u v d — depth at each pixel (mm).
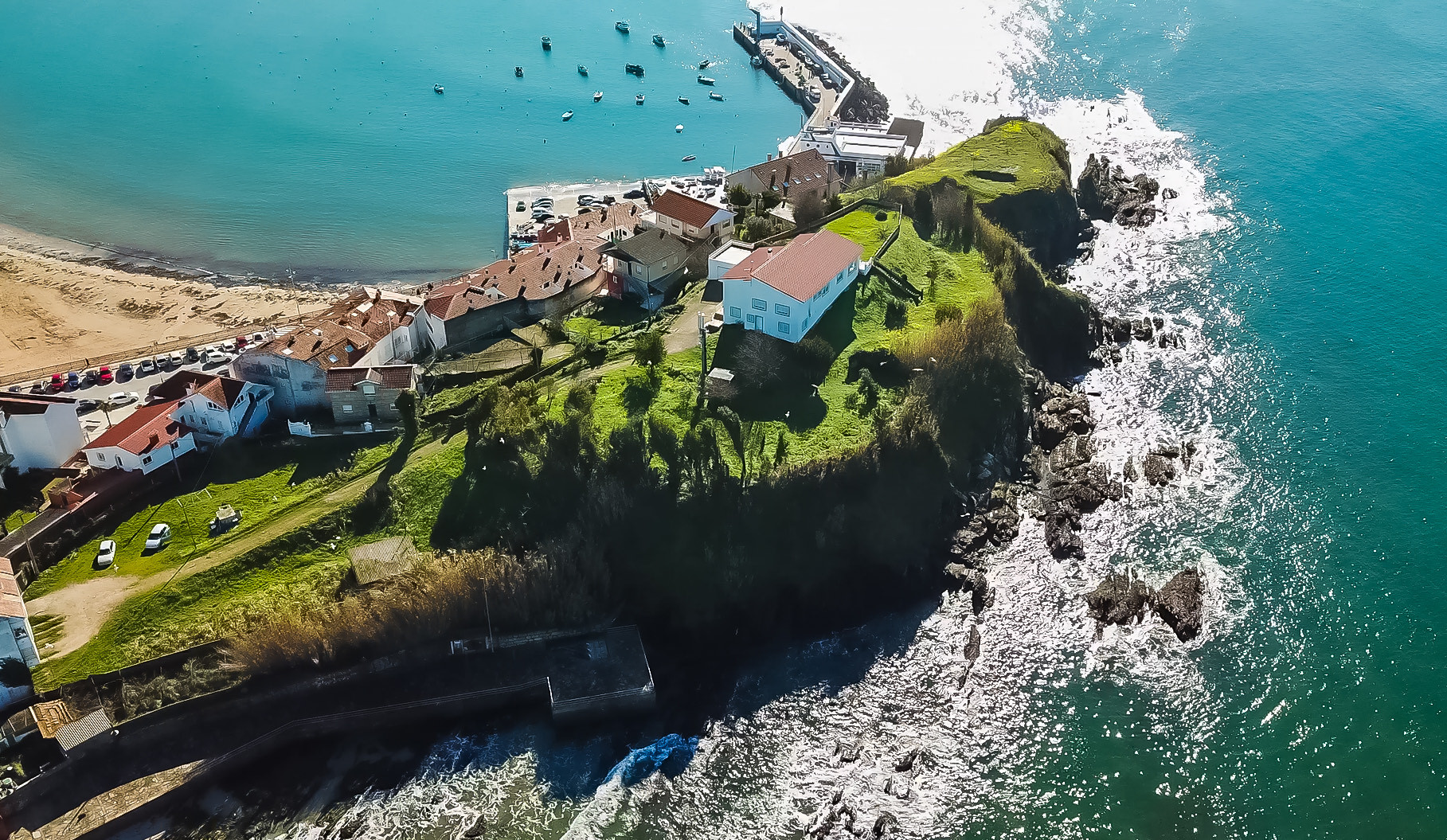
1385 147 190500
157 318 150250
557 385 120750
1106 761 88188
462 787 87875
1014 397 122750
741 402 113938
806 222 153000
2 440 108250
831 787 87312
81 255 173375
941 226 151125
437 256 174750
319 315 136625
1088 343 140125
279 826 84812
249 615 94500
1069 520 111500
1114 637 99000
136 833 84375
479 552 98125
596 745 91188
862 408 113188
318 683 92750
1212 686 93875
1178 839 82062
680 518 101312
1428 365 132250
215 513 106312
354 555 99375
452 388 125438
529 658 95875
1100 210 176125
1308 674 94375
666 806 86250
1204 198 178000
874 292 133625
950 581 105375
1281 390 129875
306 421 119750
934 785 87125
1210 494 114812
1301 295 148625
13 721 85812
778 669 97625
